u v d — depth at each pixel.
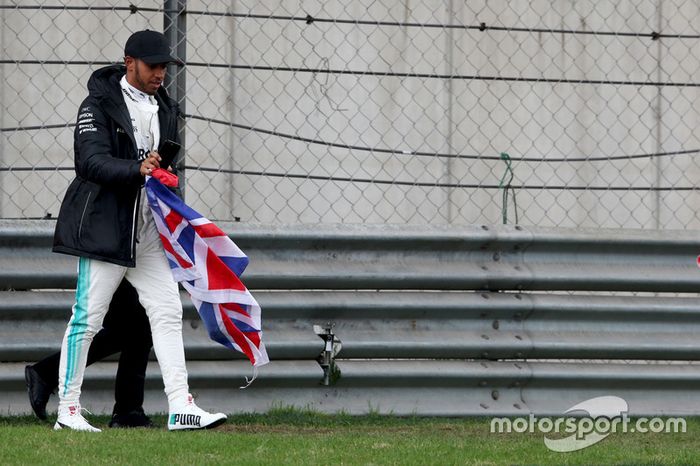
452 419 21.36
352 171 25.80
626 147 27.12
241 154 25.27
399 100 25.98
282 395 21.11
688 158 27.28
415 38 26.03
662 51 27.31
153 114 17.77
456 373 21.45
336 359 21.34
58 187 24.83
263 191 25.44
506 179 26.59
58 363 18.61
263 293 21.17
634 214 27.28
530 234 22.14
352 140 25.75
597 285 22.30
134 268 17.84
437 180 26.16
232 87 25.23
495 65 26.47
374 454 15.71
